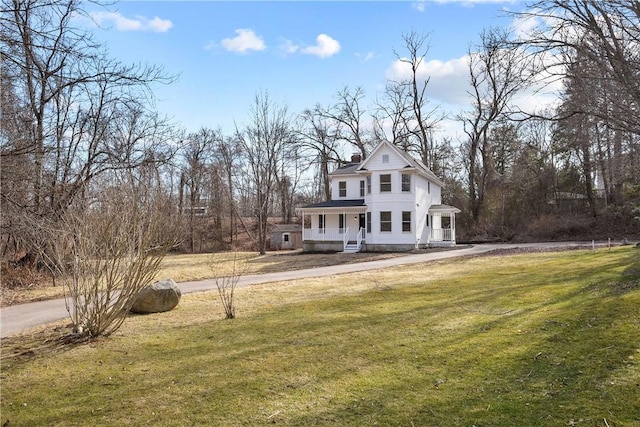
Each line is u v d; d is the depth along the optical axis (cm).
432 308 906
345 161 4500
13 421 447
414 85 4178
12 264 1602
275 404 465
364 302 1010
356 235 3155
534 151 3781
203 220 4522
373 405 452
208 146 4659
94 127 1920
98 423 436
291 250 3788
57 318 1004
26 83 1277
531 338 649
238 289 1310
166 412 456
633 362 514
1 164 1193
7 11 870
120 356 661
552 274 1265
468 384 495
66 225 850
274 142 3403
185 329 820
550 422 393
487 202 3934
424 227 3053
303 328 787
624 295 841
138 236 805
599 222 3331
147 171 1530
